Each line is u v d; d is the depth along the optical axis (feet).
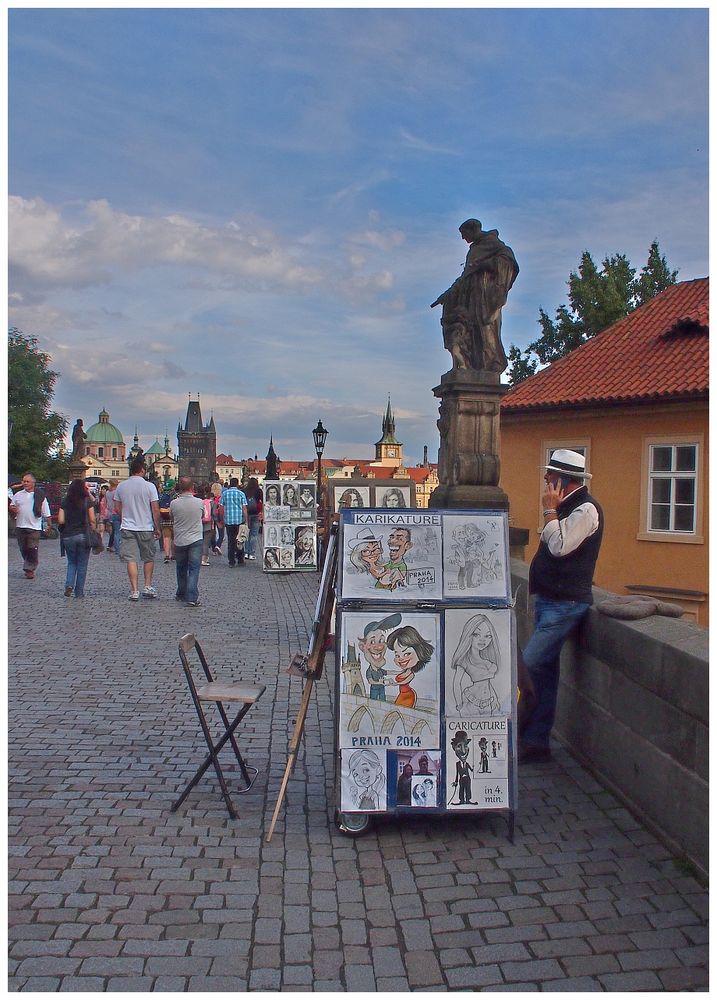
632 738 16.08
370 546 15.58
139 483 43.86
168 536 68.18
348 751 15.16
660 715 14.84
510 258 48.03
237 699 16.35
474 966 11.03
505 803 15.17
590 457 70.38
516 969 10.97
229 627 36.47
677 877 13.50
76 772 17.88
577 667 19.22
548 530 18.29
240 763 17.30
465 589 15.60
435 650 15.37
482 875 13.58
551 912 12.41
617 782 16.85
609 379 70.33
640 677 15.60
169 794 16.90
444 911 12.43
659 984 10.66
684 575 64.69
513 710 15.43
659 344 71.46
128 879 13.23
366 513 15.65
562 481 18.81
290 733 21.21
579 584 18.51
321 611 15.98
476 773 15.23
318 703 24.20
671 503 65.82
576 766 18.78
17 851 14.07
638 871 13.71
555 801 16.76
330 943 11.56
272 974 10.80
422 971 10.91
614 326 77.82
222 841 14.76
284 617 39.91
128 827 15.20
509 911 12.43
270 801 16.74
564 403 70.08
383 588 15.48
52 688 24.58
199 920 12.07
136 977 10.66
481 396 48.29
